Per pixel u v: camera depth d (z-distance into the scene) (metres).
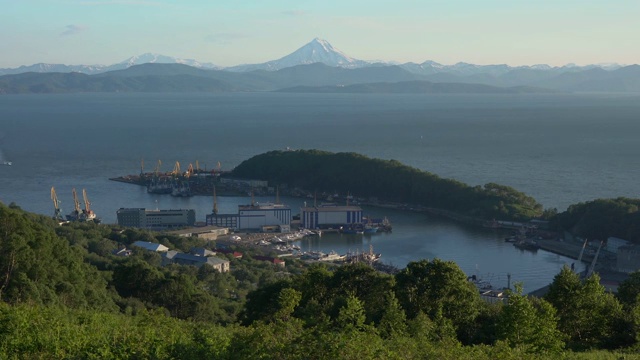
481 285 131.38
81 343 40.00
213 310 84.44
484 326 60.44
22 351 38.69
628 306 62.81
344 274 68.31
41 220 144.88
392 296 55.75
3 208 77.69
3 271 68.62
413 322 51.69
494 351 42.25
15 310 43.06
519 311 51.38
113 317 51.06
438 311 56.59
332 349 33.69
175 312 81.56
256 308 68.12
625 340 57.81
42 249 75.38
